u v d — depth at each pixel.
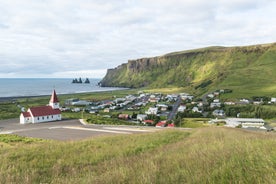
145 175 5.83
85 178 7.06
